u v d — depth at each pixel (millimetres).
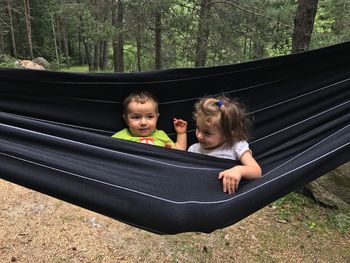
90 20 10164
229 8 10039
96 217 4230
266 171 2117
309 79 2463
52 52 30531
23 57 28000
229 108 2047
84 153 1868
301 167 1886
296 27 4711
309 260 3738
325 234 4152
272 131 2477
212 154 2098
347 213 4469
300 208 4570
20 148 1823
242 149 2037
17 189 4781
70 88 2186
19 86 2074
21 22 27516
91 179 1795
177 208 1750
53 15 28953
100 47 25656
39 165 1802
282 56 2355
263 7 9914
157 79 2316
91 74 2158
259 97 2500
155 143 2301
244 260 3697
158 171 1872
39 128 1877
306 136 2330
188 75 2348
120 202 1771
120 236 3934
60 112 2227
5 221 4094
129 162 1878
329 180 4629
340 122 2303
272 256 3773
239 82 2453
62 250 3701
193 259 3678
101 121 2344
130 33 10242
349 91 2395
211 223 1747
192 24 10000
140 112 2271
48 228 4012
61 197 1793
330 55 2381
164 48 11648
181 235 3998
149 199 1771
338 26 11758
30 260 3553
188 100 2453
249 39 10383
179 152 1951
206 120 2043
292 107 2480
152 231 1809
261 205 1800
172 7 10266
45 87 2127
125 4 9953
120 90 2309
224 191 1822
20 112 2123
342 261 3746
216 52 10016
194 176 1873
